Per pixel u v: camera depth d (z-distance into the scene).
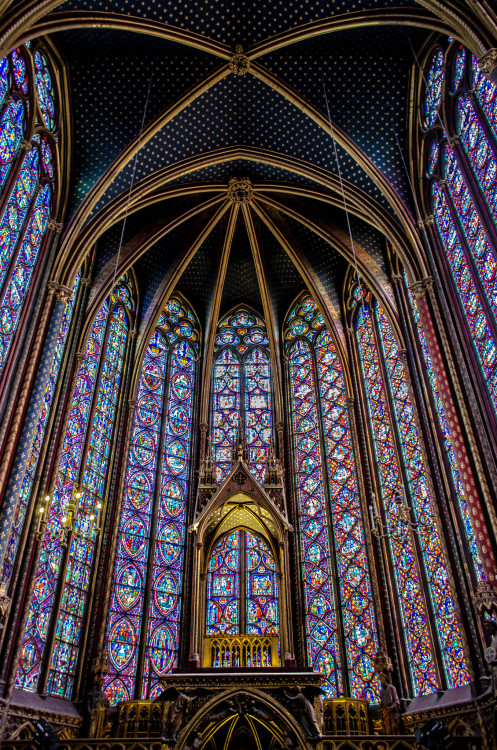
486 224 12.16
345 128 16.34
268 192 19.33
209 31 14.98
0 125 12.48
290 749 9.77
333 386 20.02
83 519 15.99
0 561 11.30
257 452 20.19
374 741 10.40
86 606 15.48
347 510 17.69
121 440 18.28
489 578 10.91
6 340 12.66
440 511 13.28
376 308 19.02
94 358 18.05
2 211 12.36
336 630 16.39
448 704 11.98
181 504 18.95
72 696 14.34
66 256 15.26
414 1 13.30
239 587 17.70
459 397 12.58
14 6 11.33
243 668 10.70
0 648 11.36
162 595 17.16
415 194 15.80
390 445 16.89
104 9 13.59
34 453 13.71
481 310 12.35
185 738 9.82
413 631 14.48
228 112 17.08
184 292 22.52
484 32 11.09
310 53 15.60
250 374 21.77
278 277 22.38
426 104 15.55
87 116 16.02
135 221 19.00
